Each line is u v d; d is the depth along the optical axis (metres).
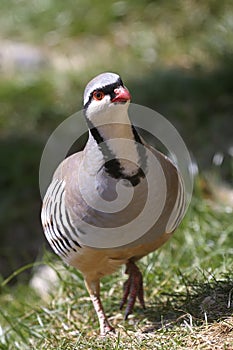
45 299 10.73
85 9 18.94
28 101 16.70
